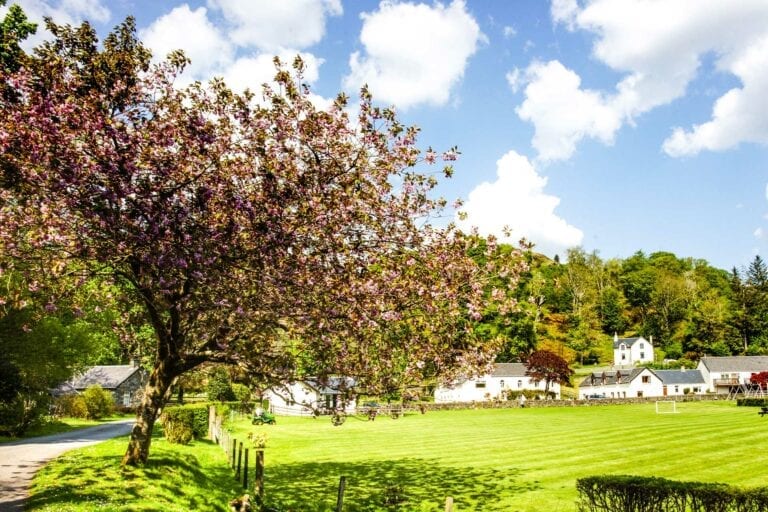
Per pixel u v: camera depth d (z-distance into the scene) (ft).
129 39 43.62
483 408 241.55
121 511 40.06
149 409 55.88
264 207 41.65
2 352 102.68
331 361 49.11
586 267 469.16
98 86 40.60
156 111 42.98
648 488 43.96
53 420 148.77
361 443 122.93
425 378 51.06
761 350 373.40
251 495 63.87
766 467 79.30
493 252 49.44
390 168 45.62
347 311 43.96
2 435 107.76
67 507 39.45
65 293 51.16
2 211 40.47
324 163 43.88
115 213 41.14
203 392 288.92
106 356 250.98
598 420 170.50
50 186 38.42
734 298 426.51
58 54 41.60
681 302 433.89
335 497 68.69
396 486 71.72
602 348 418.72
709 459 87.56
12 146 36.27
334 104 44.52
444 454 104.22
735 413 180.86
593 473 80.43
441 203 49.67
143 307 60.64
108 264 46.98
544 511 60.54
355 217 44.78
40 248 41.34
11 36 59.36
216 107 43.47
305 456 103.65
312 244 43.16
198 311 49.42
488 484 75.41
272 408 232.53
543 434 132.77
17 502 42.37
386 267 45.68
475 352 49.39
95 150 38.78
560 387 321.32
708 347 388.16
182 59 42.55
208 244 40.40
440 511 61.77
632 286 456.04
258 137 41.73
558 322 389.80
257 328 45.68
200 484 58.44
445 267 47.29
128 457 55.83
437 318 48.08
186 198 42.98
